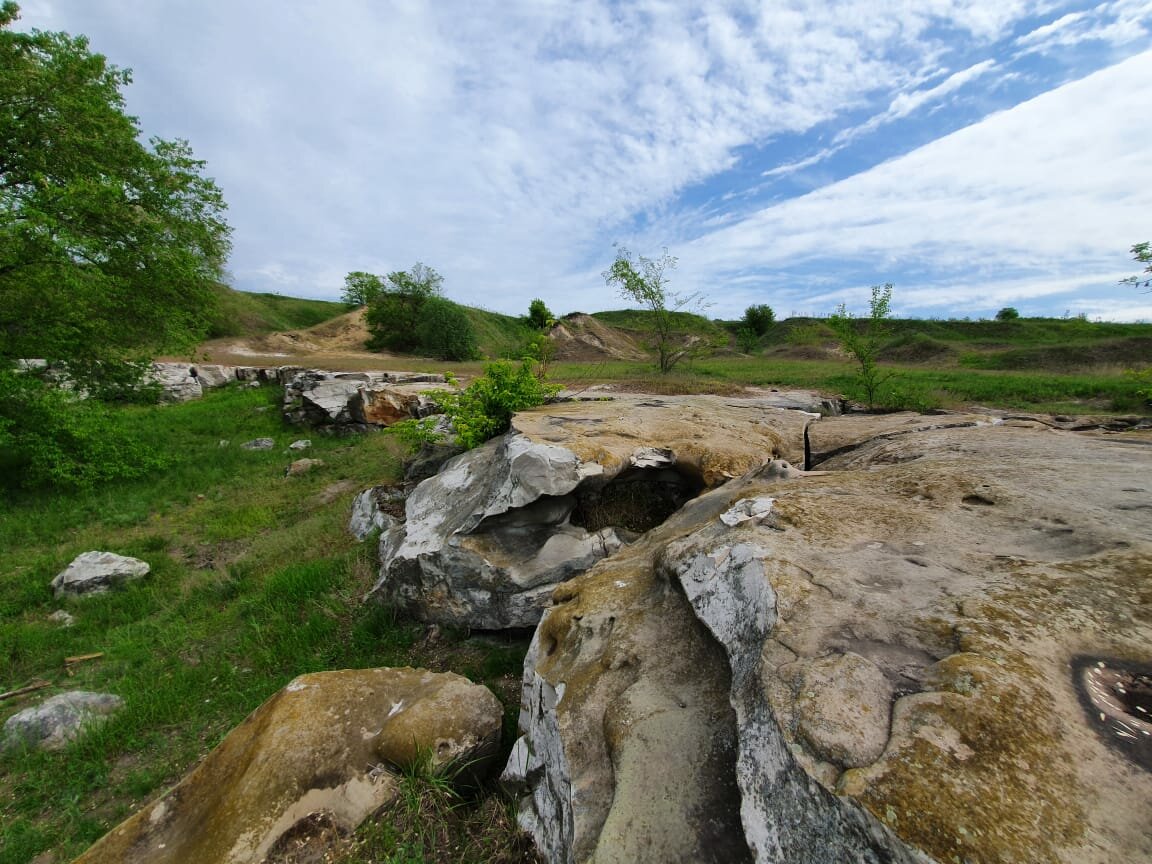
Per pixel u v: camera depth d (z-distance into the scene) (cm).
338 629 473
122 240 1120
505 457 495
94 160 1094
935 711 135
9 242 877
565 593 303
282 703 276
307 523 745
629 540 448
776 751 141
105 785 331
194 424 1387
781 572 204
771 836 132
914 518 255
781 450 570
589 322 3972
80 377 1114
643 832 157
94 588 590
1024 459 327
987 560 209
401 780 250
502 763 291
